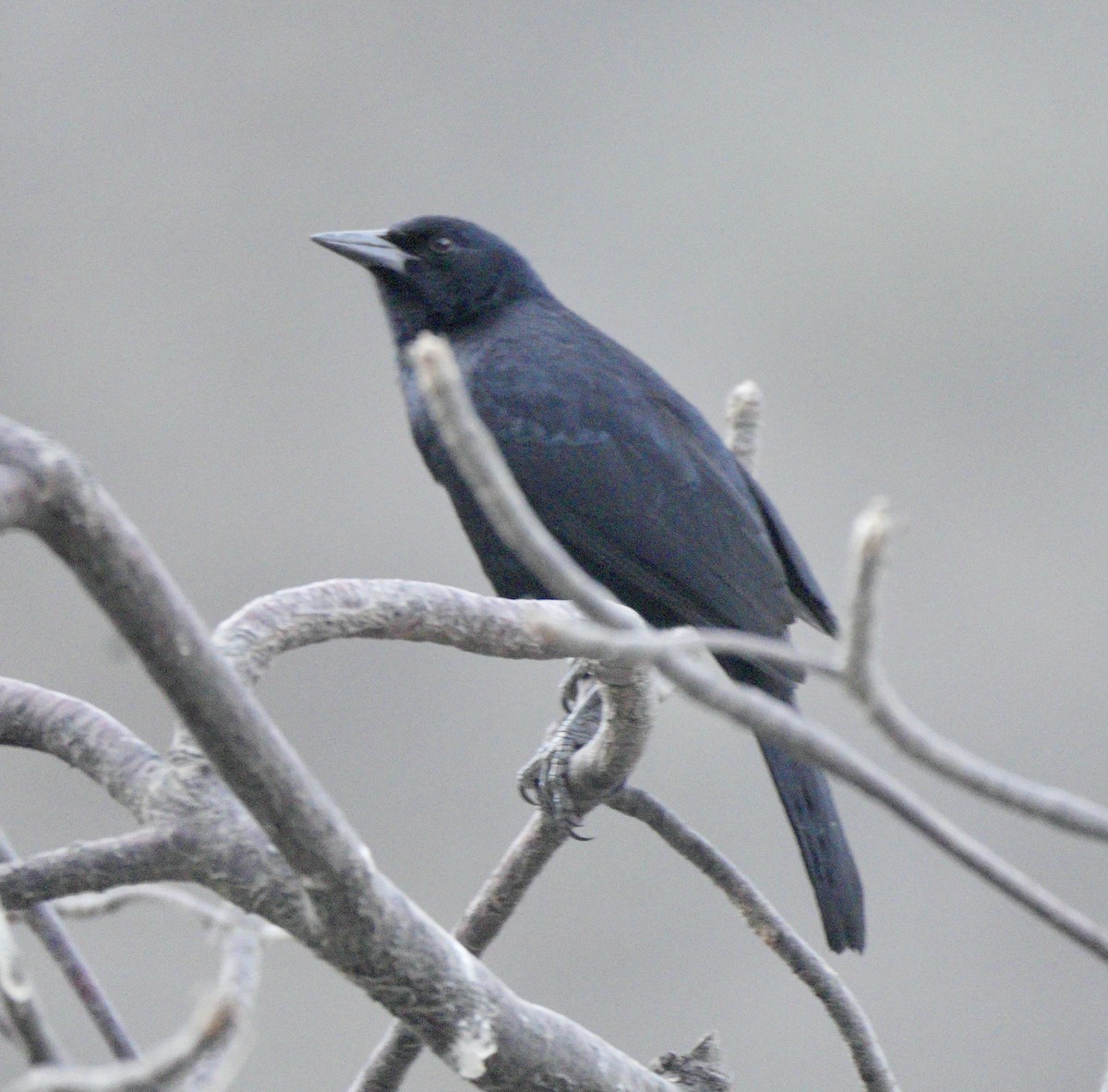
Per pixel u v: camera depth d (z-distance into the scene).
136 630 1.85
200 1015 2.31
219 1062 2.38
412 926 2.17
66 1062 2.19
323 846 2.04
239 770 1.96
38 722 2.39
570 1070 2.31
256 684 2.40
